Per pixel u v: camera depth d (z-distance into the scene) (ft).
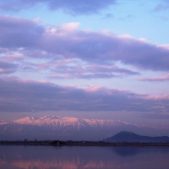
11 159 366.84
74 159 386.11
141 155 480.23
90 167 289.12
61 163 326.24
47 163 323.16
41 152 566.36
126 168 277.03
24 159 371.15
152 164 314.35
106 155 481.05
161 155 481.05
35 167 281.54
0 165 293.02
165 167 282.97
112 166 296.30
